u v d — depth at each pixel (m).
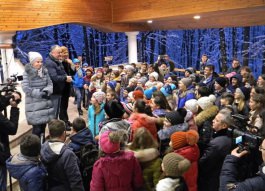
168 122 2.84
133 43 11.10
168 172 1.97
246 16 8.05
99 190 2.18
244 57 9.86
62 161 2.25
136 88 5.28
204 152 2.60
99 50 12.82
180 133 2.44
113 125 2.79
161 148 2.75
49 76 4.21
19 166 2.19
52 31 11.83
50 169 2.29
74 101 7.85
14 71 9.86
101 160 2.16
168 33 11.71
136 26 10.46
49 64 4.39
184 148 2.39
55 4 8.66
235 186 1.65
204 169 2.53
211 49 10.74
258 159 1.82
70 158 2.28
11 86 3.85
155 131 2.98
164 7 8.30
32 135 2.25
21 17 8.14
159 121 3.13
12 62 9.83
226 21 8.61
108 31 10.55
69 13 8.95
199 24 9.34
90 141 2.75
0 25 7.87
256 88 3.78
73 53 12.42
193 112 3.43
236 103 3.81
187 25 9.68
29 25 8.30
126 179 2.18
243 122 2.15
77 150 2.67
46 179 2.31
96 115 3.96
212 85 5.12
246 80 5.22
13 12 8.00
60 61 4.55
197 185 2.61
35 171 2.18
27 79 3.98
